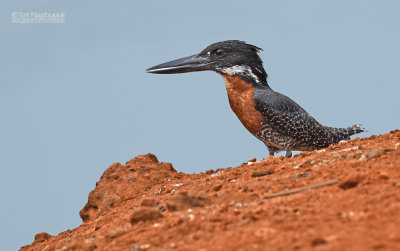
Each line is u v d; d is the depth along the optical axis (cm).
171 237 933
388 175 1039
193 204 1102
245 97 1875
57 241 1373
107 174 1800
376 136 1591
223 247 813
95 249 1040
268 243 791
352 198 941
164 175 1762
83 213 1789
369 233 755
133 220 1088
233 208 1029
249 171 1433
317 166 1273
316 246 739
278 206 978
